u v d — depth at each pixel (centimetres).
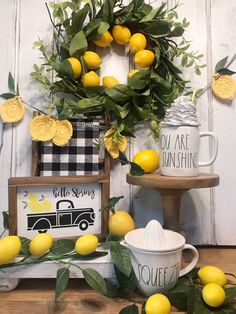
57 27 74
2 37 75
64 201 65
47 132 71
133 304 49
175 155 61
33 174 70
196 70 76
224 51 77
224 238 77
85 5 69
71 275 55
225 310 49
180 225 71
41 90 74
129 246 53
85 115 73
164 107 74
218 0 77
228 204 77
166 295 50
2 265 53
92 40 73
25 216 62
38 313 49
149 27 73
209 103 78
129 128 74
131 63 76
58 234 64
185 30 77
